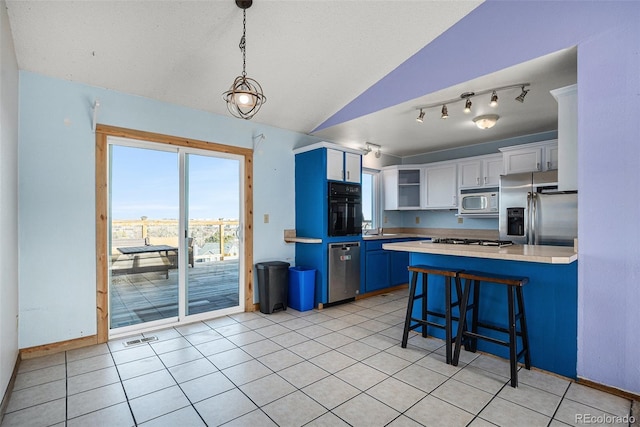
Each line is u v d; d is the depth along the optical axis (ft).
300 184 14.23
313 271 13.11
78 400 6.56
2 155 6.38
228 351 8.95
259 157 13.24
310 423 5.82
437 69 9.45
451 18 8.55
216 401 6.52
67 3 7.02
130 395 6.74
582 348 7.18
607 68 6.78
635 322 6.54
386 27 8.63
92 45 8.16
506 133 14.53
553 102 10.57
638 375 6.50
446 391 6.89
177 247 11.24
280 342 9.61
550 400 6.54
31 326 8.46
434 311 10.06
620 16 6.61
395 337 10.03
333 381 7.30
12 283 7.43
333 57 9.63
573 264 7.37
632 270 6.57
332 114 13.06
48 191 8.73
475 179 15.96
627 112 6.58
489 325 8.38
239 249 12.78
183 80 9.93
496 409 6.23
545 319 7.76
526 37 7.77
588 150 7.04
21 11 6.99
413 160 19.57
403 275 16.88
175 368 7.93
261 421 5.89
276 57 9.40
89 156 9.39
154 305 10.80
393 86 10.69
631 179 6.57
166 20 7.73
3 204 6.46
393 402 6.48
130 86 9.83
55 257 8.82
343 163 14.07
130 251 10.36
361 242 14.69
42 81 8.71
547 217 11.29
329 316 12.21
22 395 6.75
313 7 7.80
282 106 12.17
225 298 12.48
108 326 9.72
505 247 8.63
